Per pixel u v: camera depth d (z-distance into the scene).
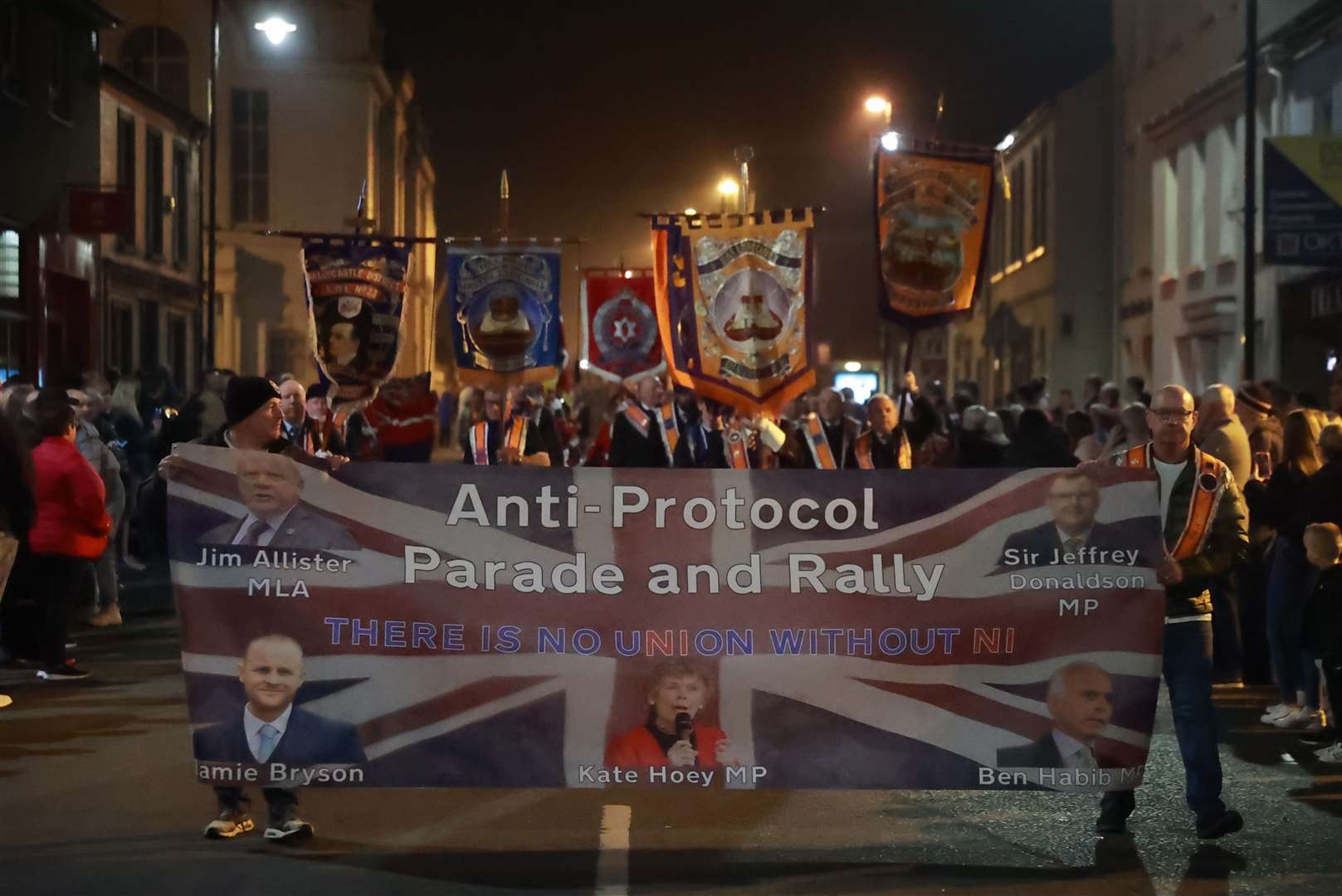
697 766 6.95
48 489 11.50
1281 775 8.70
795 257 12.19
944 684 6.99
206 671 6.92
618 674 6.96
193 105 45.22
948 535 6.99
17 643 11.90
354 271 12.16
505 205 12.95
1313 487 9.78
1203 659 7.24
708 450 14.26
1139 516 7.03
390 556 6.94
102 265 31.45
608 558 6.96
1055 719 7.00
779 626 6.97
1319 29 27.36
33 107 27.06
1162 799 8.08
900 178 12.84
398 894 6.32
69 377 15.84
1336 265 21.28
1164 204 36.28
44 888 6.37
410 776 6.93
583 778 6.95
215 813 7.66
